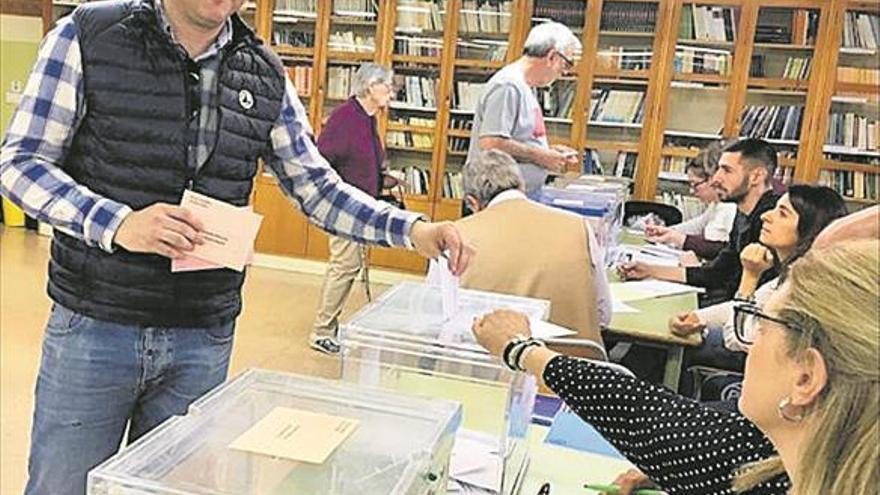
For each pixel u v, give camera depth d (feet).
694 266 11.43
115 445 5.19
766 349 3.01
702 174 14.28
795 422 2.88
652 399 4.15
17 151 4.64
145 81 4.78
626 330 8.47
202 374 5.29
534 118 13.08
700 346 8.75
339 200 5.73
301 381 3.77
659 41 18.13
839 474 2.66
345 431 3.34
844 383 2.67
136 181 4.89
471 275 7.66
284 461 3.08
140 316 4.93
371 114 14.58
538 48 12.81
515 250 7.74
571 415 5.60
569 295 7.74
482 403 4.52
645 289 10.27
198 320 5.15
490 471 4.29
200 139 5.02
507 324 4.67
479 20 18.92
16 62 22.04
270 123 5.43
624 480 4.65
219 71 5.04
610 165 18.92
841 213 8.28
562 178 14.24
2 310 14.76
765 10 17.75
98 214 4.46
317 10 19.44
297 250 19.80
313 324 15.53
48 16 21.03
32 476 5.17
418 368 4.58
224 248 4.56
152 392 5.23
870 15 17.31
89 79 4.68
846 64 17.69
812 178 17.90
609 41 18.63
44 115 4.66
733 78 17.99
